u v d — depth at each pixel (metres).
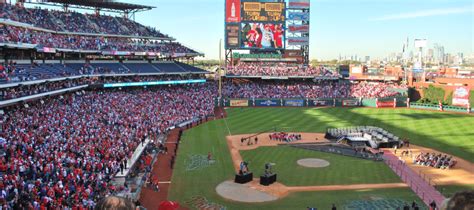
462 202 3.02
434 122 91.12
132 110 82.88
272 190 44.91
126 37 114.00
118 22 117.25
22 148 43.81
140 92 103.94
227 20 130.12
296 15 132.25
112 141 55.41
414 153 62.56
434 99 125.38
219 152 62.50
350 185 46.59
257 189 45.31
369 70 167.38
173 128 81.88
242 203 40.94
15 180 34.19
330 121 92.38
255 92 123.38
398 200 41.50
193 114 95.50
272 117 97.88
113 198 3.62
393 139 67.62
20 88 65.94
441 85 123.44
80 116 66.94
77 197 34.38
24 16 87.56
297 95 123.00
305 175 50.62
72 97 80.00
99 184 39.53
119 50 104.12
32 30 85.38
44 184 35.62
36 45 73.69
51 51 79.50
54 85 75.44
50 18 97.12
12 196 31.97
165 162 56.22
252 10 130.50
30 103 68.06
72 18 104.19
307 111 108.50
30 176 37.69
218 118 96.19
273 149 64.75
